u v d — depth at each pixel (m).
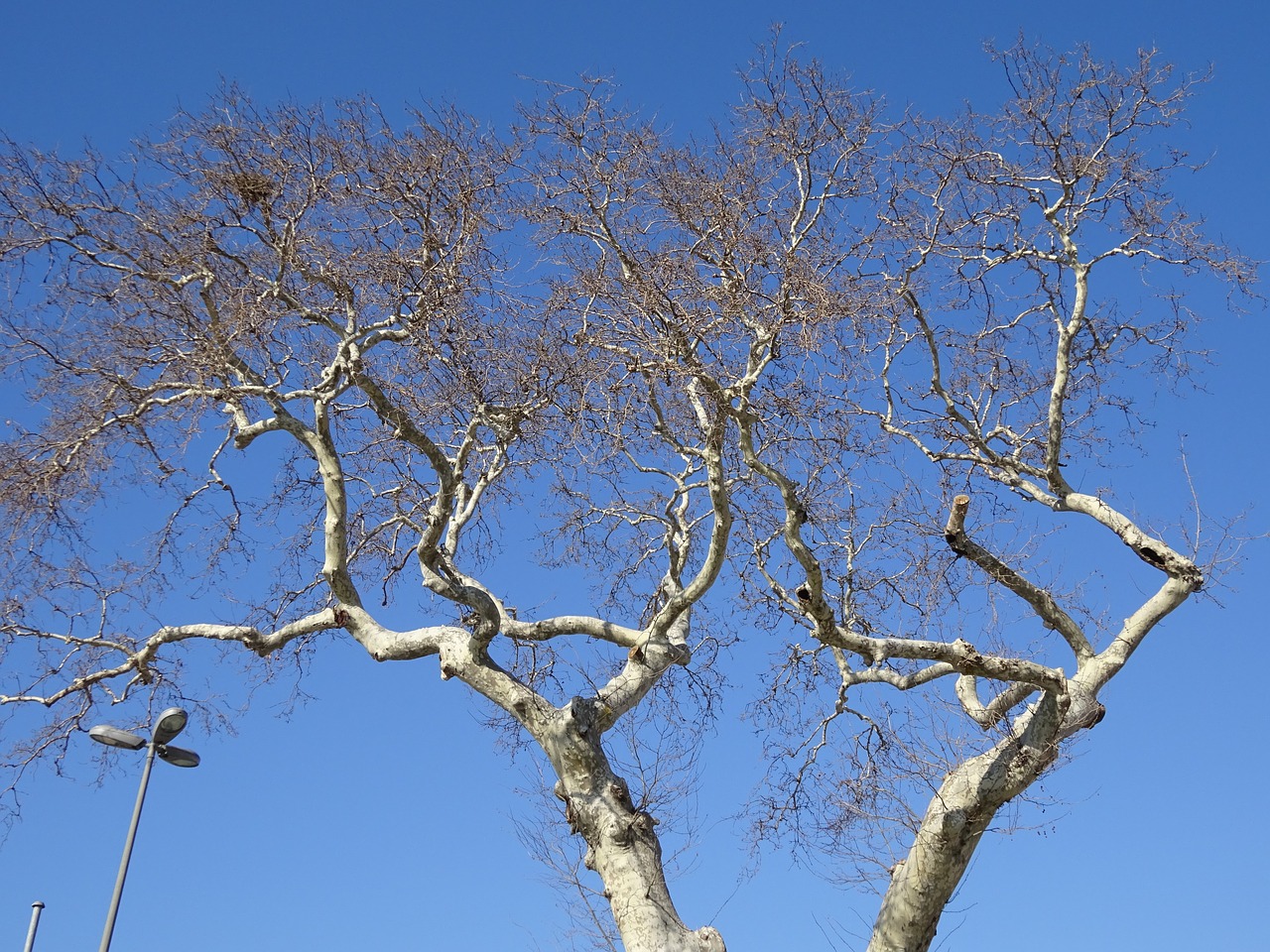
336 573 14.19
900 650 12.66
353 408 14.76
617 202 13.42
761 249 12.52
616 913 12.57
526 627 15.26
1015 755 12.77
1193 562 13.91
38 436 12.66
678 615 13.96
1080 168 14.40
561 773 13.30
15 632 14.07
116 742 12.76
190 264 13.05
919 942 12.71
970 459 14.94
